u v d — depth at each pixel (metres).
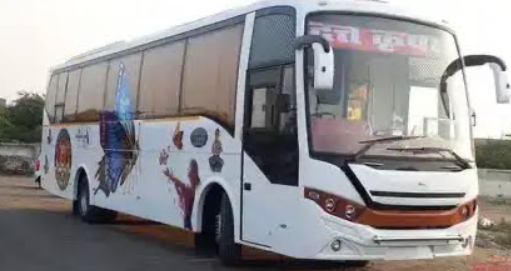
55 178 17.86
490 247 14.28
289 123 8.76
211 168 10.48
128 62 13.97
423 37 9.25
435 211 8.65
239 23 10.17
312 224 8.29
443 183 8.65
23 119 51.25
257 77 9.55
